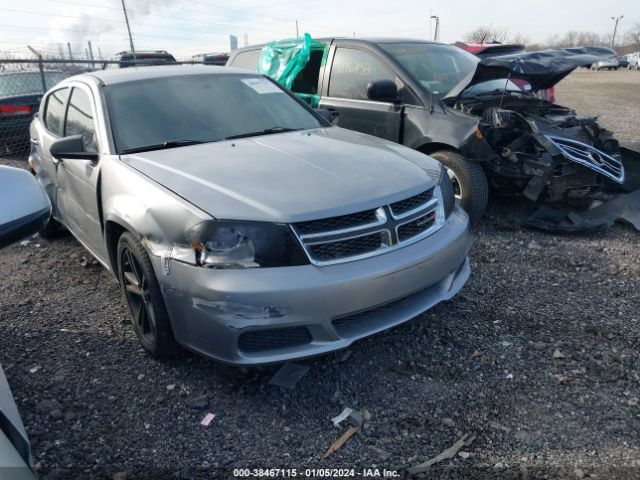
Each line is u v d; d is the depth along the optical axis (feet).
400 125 17.83
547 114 19.19
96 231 12.15
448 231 10.32
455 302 12.20
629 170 18.37
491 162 16.93
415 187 9.86
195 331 8.77
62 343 11.12
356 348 10.45
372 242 9.07
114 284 13.99
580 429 8.19
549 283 13.19
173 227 8.83
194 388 9.49
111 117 11.82
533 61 16.80
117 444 8.23
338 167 10.19
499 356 10.09
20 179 5.88
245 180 9.48
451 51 20.59
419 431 8.28
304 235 8.54
